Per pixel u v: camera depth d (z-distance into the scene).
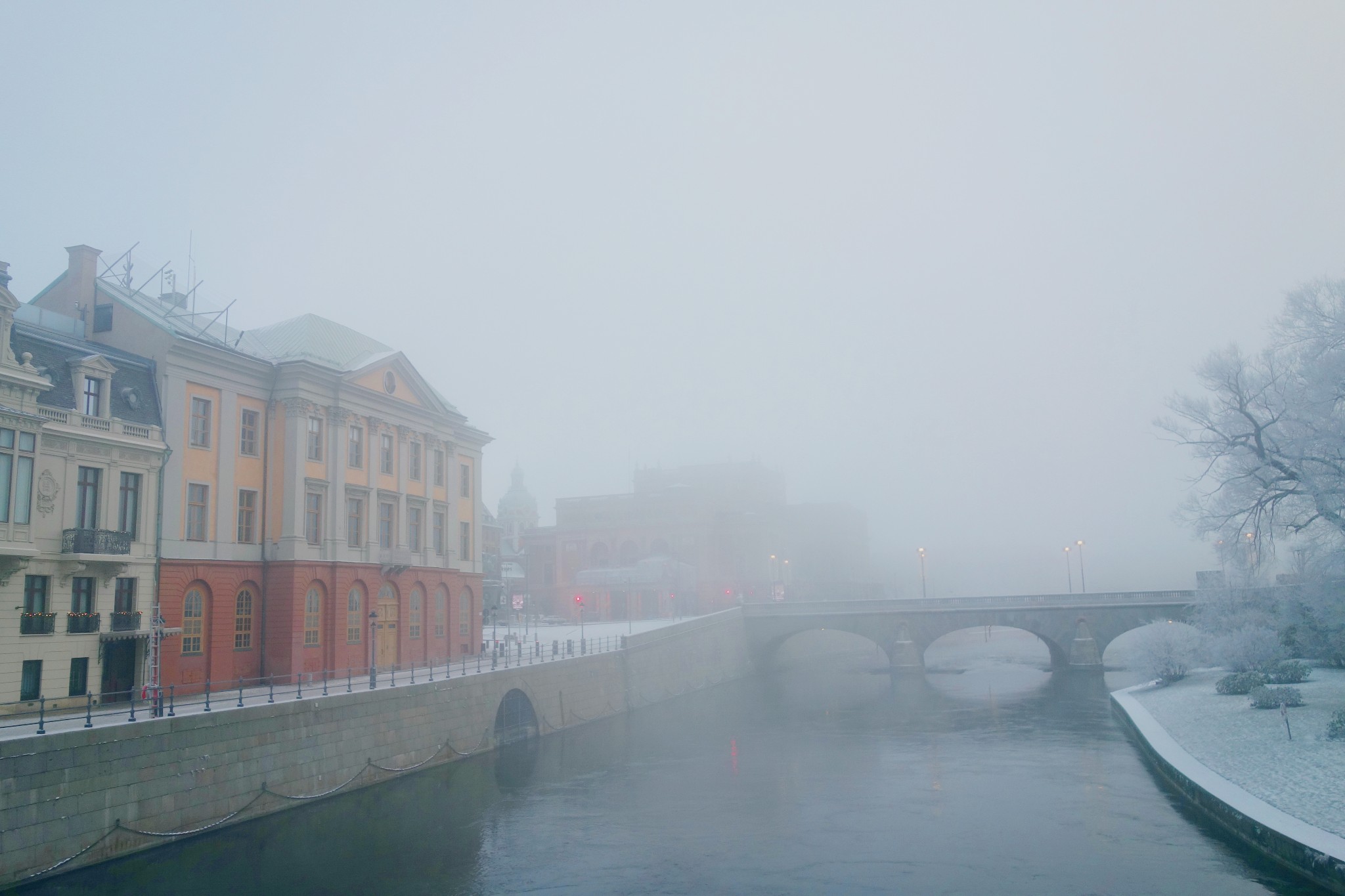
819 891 28.47
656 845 33.53
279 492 49.75
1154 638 70.19
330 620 51.03
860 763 47.81
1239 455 46.06
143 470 42.03
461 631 65.06
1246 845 29.91
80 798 27.84
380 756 41.28
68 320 45.75
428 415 61.44
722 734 58.41
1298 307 42.81
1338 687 49.56
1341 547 40.81
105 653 39.59
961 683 85.94
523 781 44.06
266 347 55.31
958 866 30.42
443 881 29.56
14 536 35.28
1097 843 32.38
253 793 34.25
